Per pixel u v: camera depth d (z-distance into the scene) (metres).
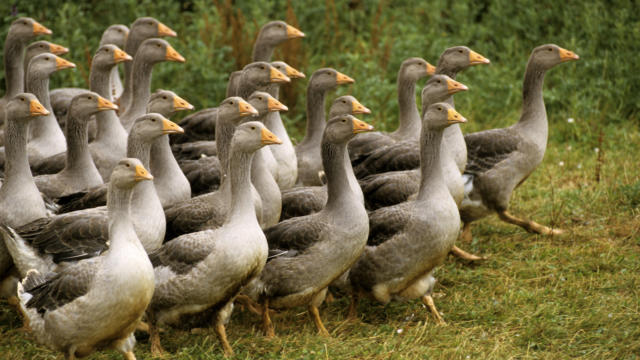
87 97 8.90
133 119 11.00
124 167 6.27
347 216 7.52
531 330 7.50
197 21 15.32
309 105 10.57
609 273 8.77
